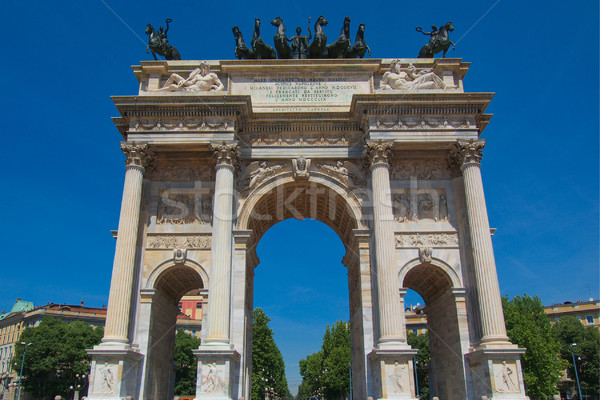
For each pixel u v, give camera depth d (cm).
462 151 3709
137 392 3338
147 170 3822
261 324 11025
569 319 11219
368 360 3419
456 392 3534
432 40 4309
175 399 10456
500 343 3231
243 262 3609
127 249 3441
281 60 4131
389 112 3759
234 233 3659
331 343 13750
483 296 3375
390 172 3872
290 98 4109
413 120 3766
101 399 3044
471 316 3522
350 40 4375
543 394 6881
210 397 3053
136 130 3734
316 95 4122
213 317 3294
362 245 3672
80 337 9925
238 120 3806
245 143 3931
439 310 3959
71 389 9788
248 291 3959
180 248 3691
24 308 16375
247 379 3775
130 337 3441
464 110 3788
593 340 10481
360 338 3703
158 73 4066
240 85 4144
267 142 3944
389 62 4169
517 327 7144
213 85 3966
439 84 3966
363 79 4166
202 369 3130
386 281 3381
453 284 3609
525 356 6981
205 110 3762
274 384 12738
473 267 3547
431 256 3666
